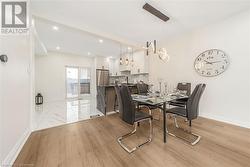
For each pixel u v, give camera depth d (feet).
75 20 9.72
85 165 4.71
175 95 8.57
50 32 12.21
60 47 18.01
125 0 7.37
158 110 12.39
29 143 6.34
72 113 12.74
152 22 10.12
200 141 6.43
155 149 5.77
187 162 4.82
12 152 4.83
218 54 9.76
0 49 4.19
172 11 8.55
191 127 8.31
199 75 11.08
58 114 12.34
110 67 25.29
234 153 5.35
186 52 12.14
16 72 5.46
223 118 9.49
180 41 12.68
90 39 14.30
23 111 6.28
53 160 4.99
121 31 11.88
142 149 5.78
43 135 7.29
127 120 6.10
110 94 12.57
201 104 10.86
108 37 12.60
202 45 10.82
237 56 8.75
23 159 5.05
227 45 9.27
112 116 11.31
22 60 6.28
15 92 5.28
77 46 17.39
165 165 4.67
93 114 12.31
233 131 7.62
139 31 11.93
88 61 24.98
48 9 8.16
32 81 8.14
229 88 9.18
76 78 23.76
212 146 5.94
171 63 13.66
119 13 8.75
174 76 13.38
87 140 6.69
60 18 9.37
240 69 8.63
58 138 6.91
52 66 20.72
